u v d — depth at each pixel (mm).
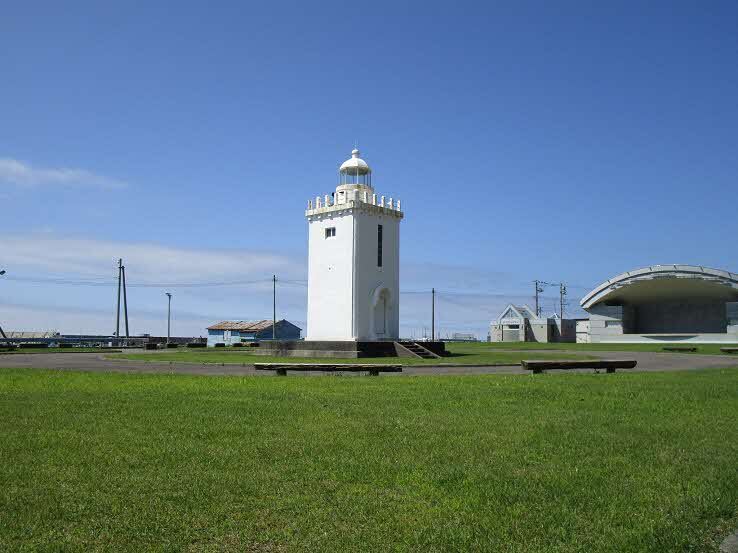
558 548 6211
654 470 8938
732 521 7184
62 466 8805
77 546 6148
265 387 18359
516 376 22672
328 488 7973
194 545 6250
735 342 68625
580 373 24891
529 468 9008
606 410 14070
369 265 44594
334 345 39875
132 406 14008
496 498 7633
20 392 16875
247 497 7609
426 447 10109
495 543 6324
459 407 14250
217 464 8984
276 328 100500
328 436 10844
